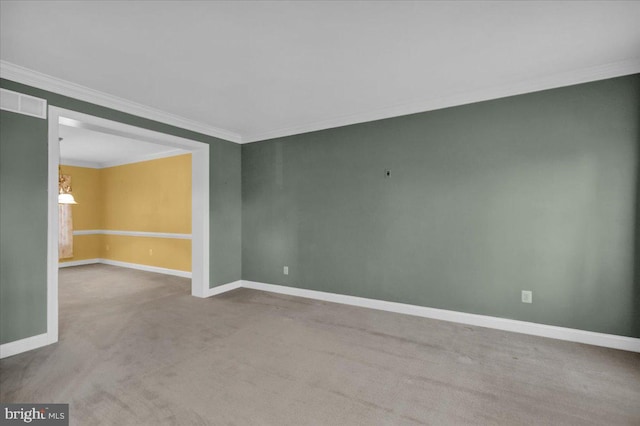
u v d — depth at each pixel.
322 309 3.92
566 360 2.53
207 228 4.55
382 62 2.62
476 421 1.83
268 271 4.87
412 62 2.63
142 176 6.79
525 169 3.08
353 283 4.11
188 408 1.95
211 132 4.58
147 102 3.54
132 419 1.83
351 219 4.11
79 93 3.09
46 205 2.88
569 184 2.89
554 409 1.93
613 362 2.48
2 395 2.07
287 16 1.98
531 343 2.86
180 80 2.94
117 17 1.97
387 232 3.85
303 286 4.53
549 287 2.98
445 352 2.70
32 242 2.80
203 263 4.52
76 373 2.36
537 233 3.03
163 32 2.14
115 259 7.39
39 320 2.83
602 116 2.75
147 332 3.19
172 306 4.07
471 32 2.19
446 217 3.48
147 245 6.71
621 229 2.70
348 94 3.32
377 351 2.73
